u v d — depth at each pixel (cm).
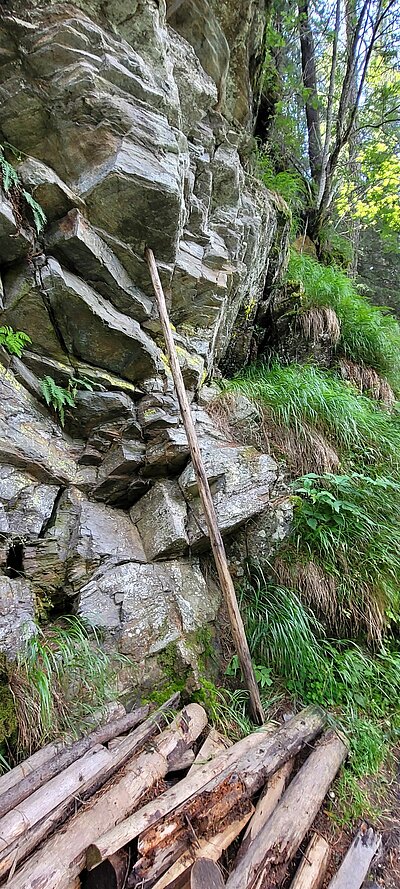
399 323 659
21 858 150
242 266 397
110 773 190
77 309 265
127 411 302
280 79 588
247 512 306
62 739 198
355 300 555
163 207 262
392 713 274
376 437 402
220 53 353
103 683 226
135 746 206
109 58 244
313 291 518
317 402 396
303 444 371
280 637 284
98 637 245
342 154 745
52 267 251
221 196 381
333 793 222
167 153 266
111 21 249
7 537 240
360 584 314
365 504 352
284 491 337
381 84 726
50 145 251
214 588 300
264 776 200
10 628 215
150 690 242
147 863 151
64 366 283
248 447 341
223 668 275
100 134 248
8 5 226
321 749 233
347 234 870
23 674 204
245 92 412
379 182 720
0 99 237
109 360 296
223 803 179
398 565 323
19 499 254
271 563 316
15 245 242
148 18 252
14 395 266
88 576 263
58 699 210
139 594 265
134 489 312
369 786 233
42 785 176
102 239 266
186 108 325
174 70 307
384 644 313
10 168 233
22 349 270
